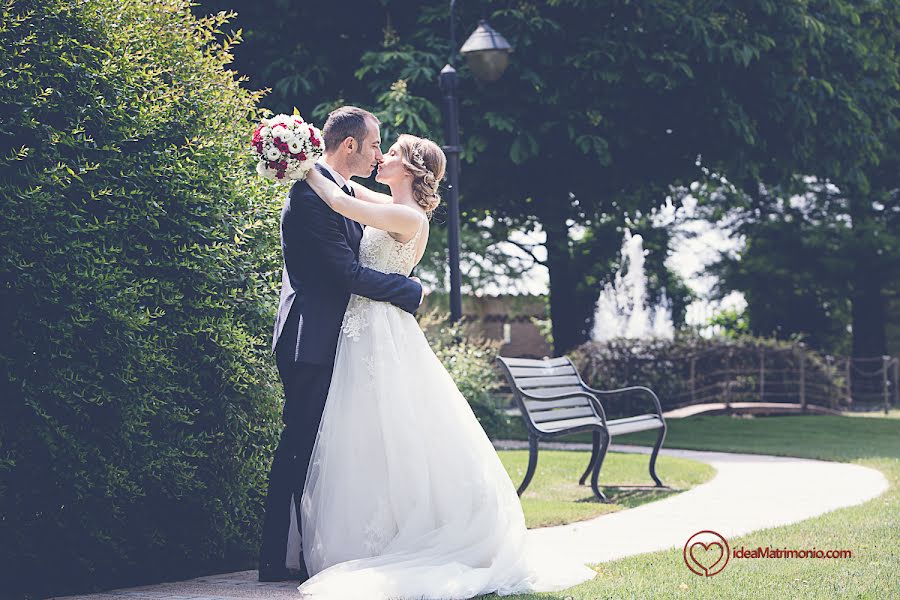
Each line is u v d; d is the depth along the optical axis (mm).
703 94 14039
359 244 4566
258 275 5145
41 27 4387
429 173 4648
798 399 18828
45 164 4254
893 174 22609
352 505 4227
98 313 4250
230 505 4938
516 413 17578
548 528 6008
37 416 4156
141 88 4691
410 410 4305
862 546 4992
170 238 4637
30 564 4480
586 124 13570
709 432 14125
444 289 28766
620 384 18141
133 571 4773
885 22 16672
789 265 25312
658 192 16719
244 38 12914
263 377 5016
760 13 14023
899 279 24734
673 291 27828
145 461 4461
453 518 4270
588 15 13688
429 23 13602
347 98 13539
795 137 14859
